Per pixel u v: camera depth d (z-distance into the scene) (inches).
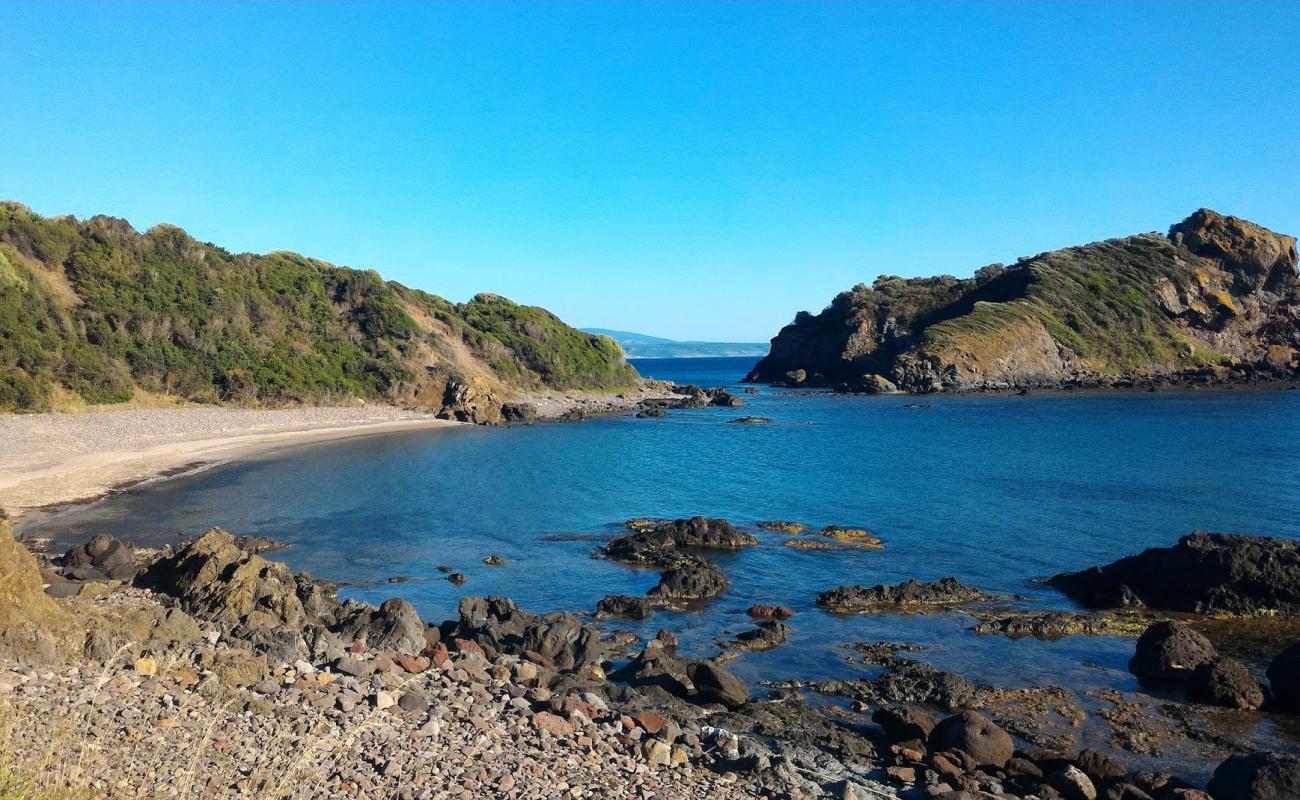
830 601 978.7
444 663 641.6
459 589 1026.1
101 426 2102.6
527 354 4089.6
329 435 2578.7
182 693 431.8
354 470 1946.4
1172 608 962.7
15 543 506.0
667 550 1209.4
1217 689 696.4
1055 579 1074.7
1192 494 1660.9
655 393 4660.4
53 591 748.0
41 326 2210.9
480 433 2842.0
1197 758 599.8
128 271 2669.8
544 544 1264.8
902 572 1122.7
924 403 4244.6
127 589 846.5
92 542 963.3
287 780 329.4
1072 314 5383.9
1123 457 2202.3
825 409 3978.8
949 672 745.0
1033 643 850.1
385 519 1419.8
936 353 4992.6
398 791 352.2
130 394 2370.8
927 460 2214.6
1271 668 714.8
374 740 415.5
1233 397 4163.4
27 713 347.3
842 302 6082.7
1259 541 980.6
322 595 832.3
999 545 1263.5
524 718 509.4
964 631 887.1
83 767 297.6
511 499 1631.4
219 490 1628.9
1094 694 716.0
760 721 625.3
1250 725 655.1
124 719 371.9
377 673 556.7
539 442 2620.6
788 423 3289.9
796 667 778.8
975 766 556.4
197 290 2854.3
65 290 2434.8
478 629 786.8
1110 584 1022.4
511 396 3627.0
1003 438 2711.6
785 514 1505.9
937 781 523.8
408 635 693.3
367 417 2972.4
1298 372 5088.6
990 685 729.0
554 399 3850.9
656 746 491.8
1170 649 764.0
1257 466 2004.2
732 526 1311.5
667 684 693.3
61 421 2033.7
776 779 480.4
